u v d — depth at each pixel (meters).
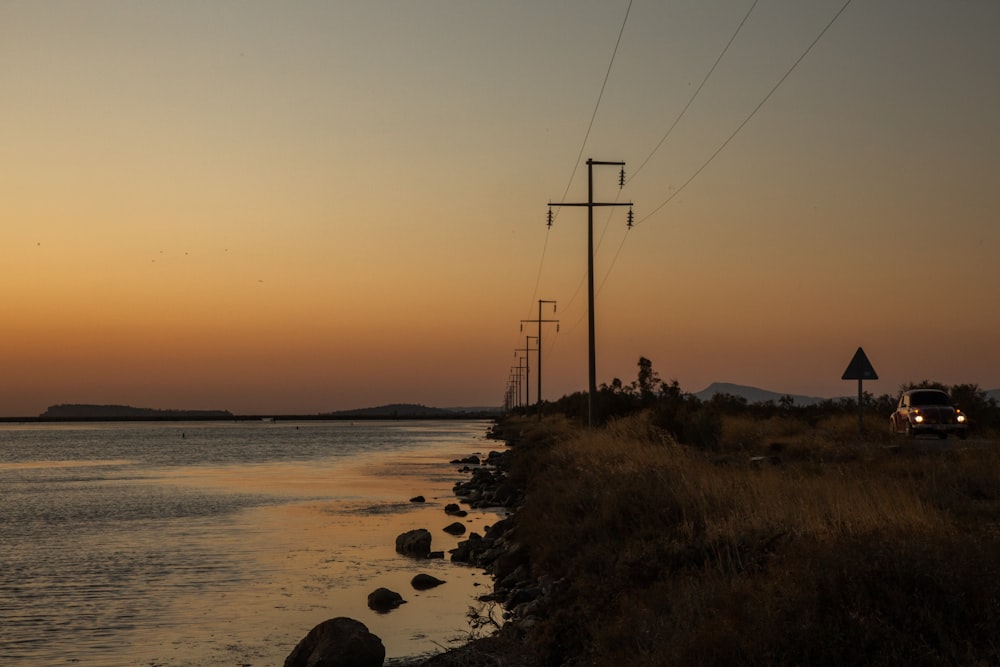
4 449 109.44
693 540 14.70
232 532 31.73
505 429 145.12
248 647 16.67
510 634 15.00
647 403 64.75
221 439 147.88
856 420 46.53
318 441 133.50
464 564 25.17
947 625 9.15
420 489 49.53
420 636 17.05
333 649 14.75
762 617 9.67
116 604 20.16
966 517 15.50
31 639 17.25
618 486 20.94
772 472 21.61
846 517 14.00
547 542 20.56
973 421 46.66
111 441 140.88
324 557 26.38
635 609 11.98
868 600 9.50
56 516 36.75
